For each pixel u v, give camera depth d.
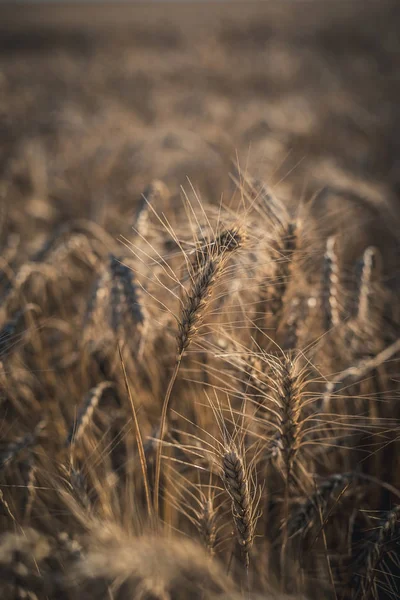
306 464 1.01
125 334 1.02
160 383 1.08
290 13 9.42
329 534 1.01
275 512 1.03
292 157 2.18
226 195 1.07
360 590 0.95
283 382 0.90
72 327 1.18
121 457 1.10
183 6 19.09
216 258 0.90
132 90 4.03
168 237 1.04
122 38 7.41
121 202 1.71
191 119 2.53
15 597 0.98
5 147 2.55
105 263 1.08
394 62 4.95
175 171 1.82
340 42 6.28
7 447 1.01
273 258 0.98
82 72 4.75
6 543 0.94
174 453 1.04
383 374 1.07
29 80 4.68
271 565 1.00
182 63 4.69
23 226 1.55
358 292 1.05
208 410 1.05
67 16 14.71
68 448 0.99
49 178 2.01
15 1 23.84
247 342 1.02
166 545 0.90
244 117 2.51
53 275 1.13
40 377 1.12
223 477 0.89
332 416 1.02
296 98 3.12
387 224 1.37
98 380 1.14
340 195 1.36
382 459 1.05
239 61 5.01
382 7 8.40
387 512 0.94
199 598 0.98
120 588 1.00
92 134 2.40
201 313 0.90
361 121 2.79
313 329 1.06
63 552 0.99
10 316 1.13
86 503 0.94
